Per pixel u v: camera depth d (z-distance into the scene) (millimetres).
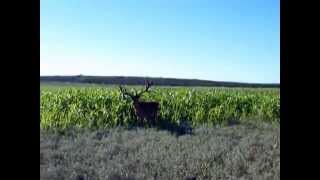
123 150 10594
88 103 18219
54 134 12852
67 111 16812
